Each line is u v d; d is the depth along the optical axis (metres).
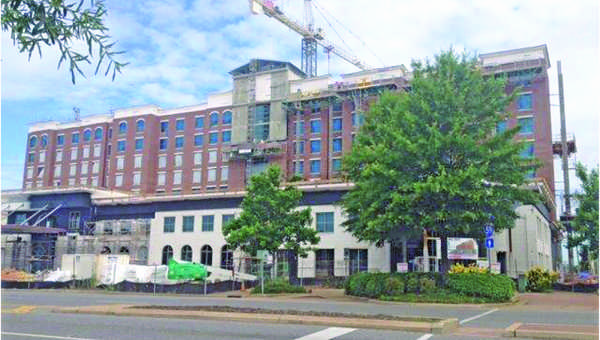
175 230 57.16
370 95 80.12
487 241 25.28
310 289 35.84
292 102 85.38
